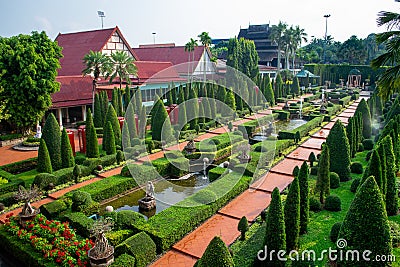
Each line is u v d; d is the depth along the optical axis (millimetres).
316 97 56219
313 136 30828
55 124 21094
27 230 13188
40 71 28375
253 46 49750
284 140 26766
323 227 13016
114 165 22594
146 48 57406
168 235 12875
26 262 11898
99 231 10883
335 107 42250
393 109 25781
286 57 74875
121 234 12859
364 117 26594
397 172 17031
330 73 73250
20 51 26812
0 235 13102
